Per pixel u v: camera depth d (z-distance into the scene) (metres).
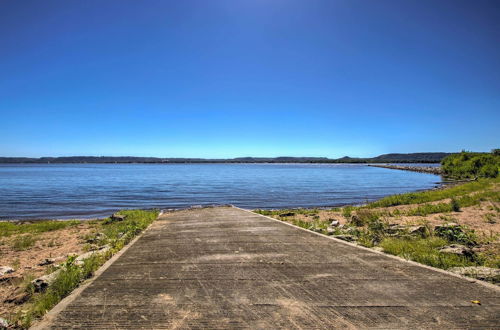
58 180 57.78
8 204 25.66
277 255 5.89
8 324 3.43
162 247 6.76
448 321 3.23
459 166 54.75
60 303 3.78
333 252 6.08
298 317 3.37
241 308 3.60
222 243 7.06
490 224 9.19
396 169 112.75
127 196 30.88
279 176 70.50
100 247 7.75
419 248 6.11
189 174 83.94
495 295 3.88
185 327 3.18
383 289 4.11
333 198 28.44
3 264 6.95
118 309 3.60
